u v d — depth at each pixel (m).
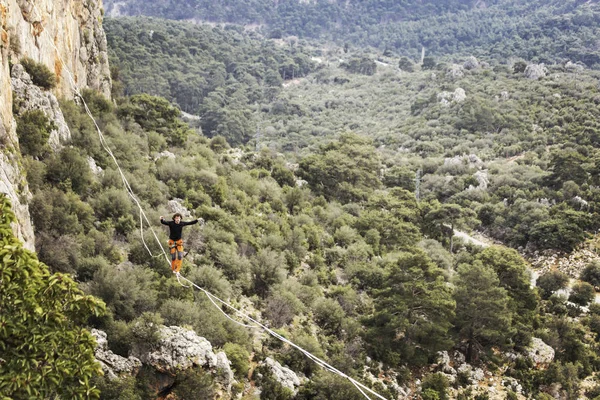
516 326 55.91
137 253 45.34
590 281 74.25
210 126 190.62
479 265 53.97
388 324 49.28
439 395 46.12
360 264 60.97
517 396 49.75
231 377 36.22
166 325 38.31
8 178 30.84
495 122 146.88
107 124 61.88
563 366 53.75
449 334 53.41
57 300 17.33
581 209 90.94
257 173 83.19
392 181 110.06
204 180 66.31
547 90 159.12
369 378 44.88
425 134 152.62
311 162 95.12
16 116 44.50
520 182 103.81
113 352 34.91
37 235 40.03
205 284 44.81
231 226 56.72
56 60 54.19
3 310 16.03
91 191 50.59
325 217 75.69
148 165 62.34
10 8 43.38
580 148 115.38
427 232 84.81
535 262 81.38
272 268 51.88
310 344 43.66
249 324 45.19
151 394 33.34
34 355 16.17
